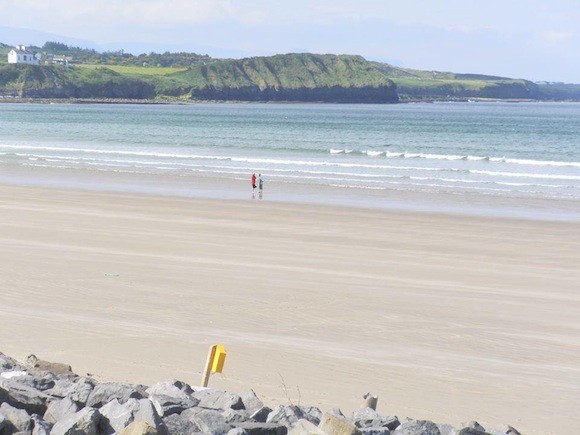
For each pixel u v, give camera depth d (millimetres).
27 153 154750
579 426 26297
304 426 17484
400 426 19516
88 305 40656
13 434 17344
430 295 45219
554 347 35719
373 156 161000
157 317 38656
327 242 62344
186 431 17656
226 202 85438
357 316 39969
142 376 29547
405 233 67750
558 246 63188
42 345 33344
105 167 126312
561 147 196750
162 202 84500
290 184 104625
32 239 60250
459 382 30344
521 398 28844
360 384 29656
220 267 51188
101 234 63219
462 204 87938
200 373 30141
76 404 19031
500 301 44375
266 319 38906
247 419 19266
